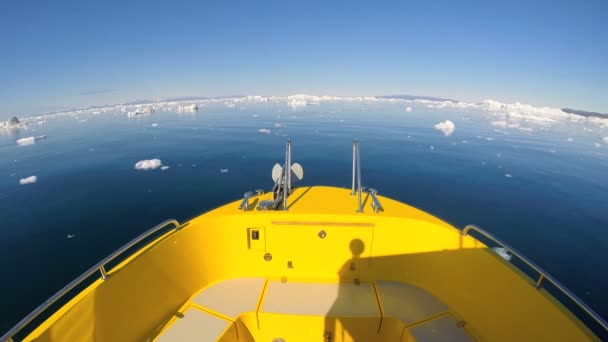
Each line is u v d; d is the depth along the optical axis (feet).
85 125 268.82
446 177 85.71
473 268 11.90
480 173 90.22
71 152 131.85
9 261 44.45
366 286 14.35
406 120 258.16
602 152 131.34
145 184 81.15
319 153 118.42
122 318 10.42
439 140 152.87
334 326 12.69
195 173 91.97
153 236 52.29
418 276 13.94
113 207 64.69
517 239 50.26
